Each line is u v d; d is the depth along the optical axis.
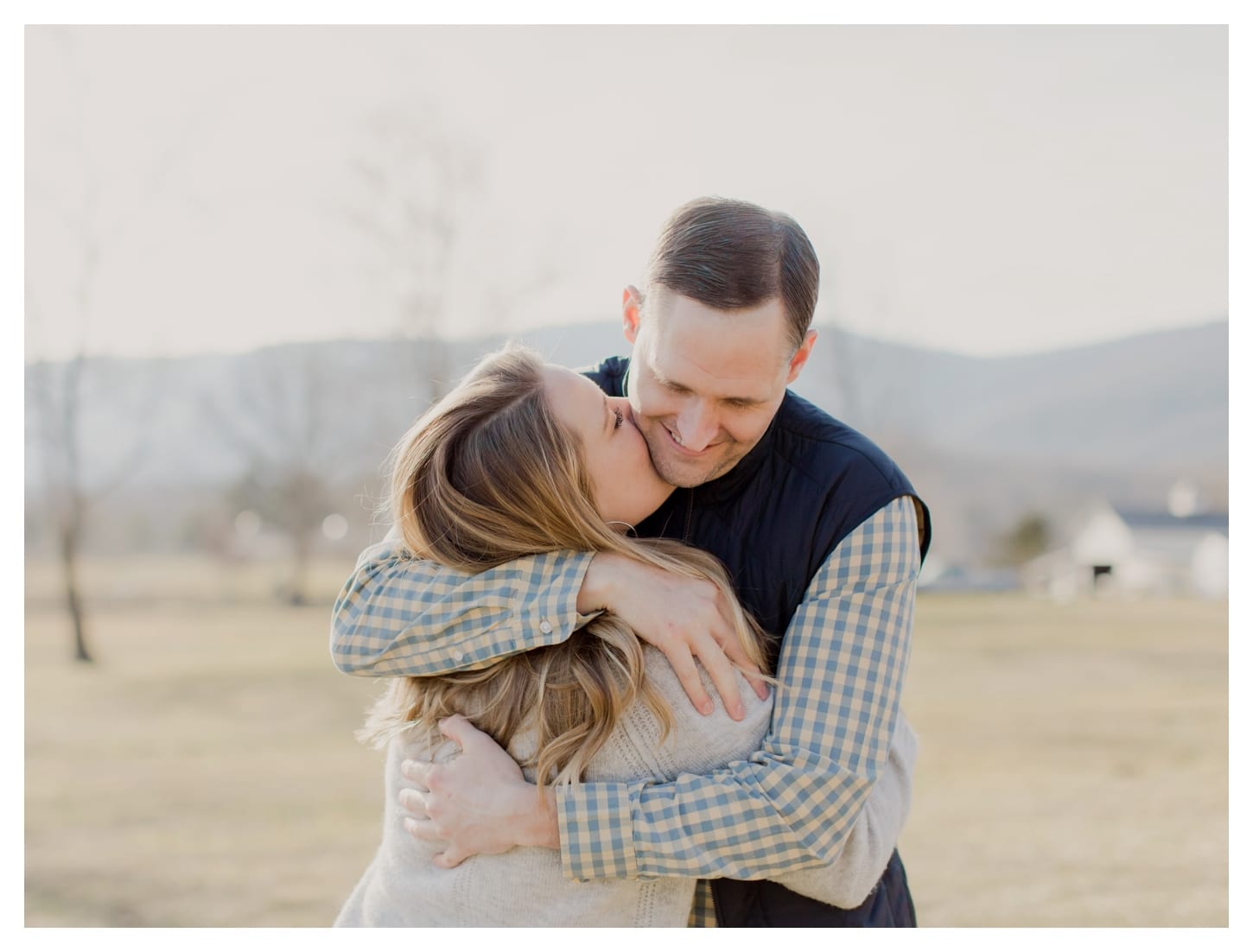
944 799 7.23
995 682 12.82
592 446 1.53
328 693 12.48
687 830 1.41
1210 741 9.15
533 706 1.50
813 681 1.49
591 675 1.47
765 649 1.60
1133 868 5.50
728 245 1.45
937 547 46.59
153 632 19.92
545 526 1.52
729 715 1.48
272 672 14.02
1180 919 4.61
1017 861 5.68
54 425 26.80
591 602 1.51
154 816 7.28
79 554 33.84
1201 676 13.12
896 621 1.54
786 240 1.50
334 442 35.53
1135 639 16.88
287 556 36.16
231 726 10.77
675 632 1.47
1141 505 42.38
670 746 1.48
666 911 1.52
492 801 1.46
